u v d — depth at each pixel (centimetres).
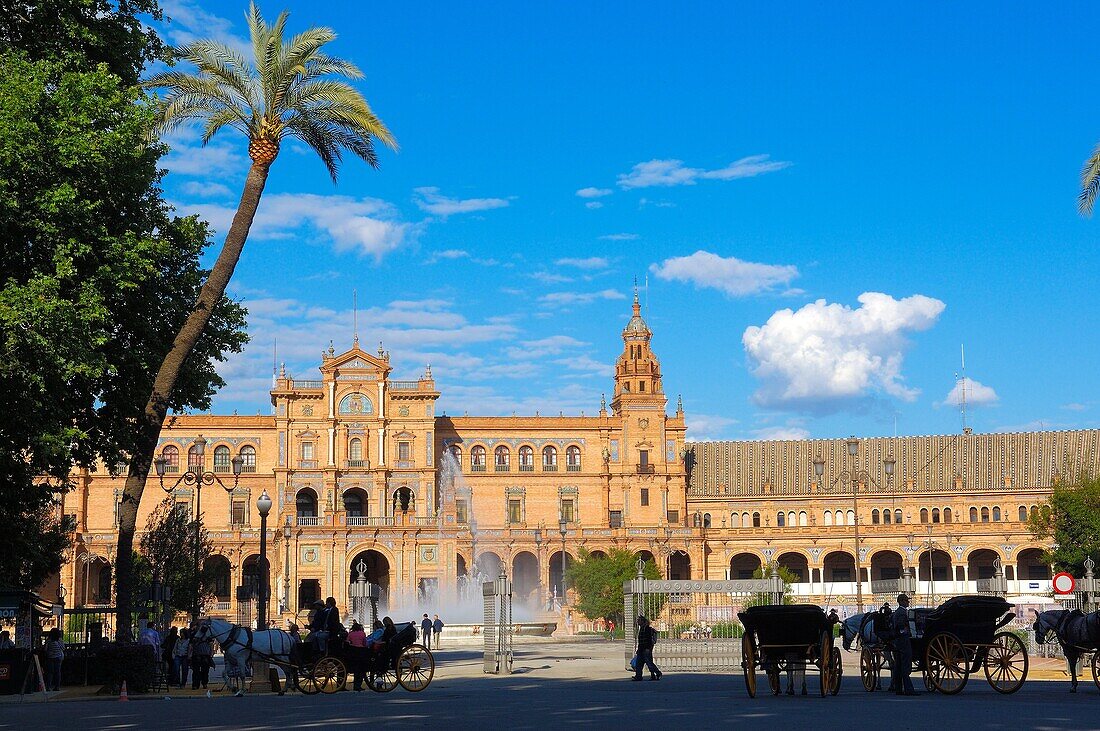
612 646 9225
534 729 2689
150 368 4891
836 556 16125
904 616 3747
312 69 5325
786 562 16312
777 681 3775
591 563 12875
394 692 4394
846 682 4588
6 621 5559
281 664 4456
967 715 2891
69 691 4859
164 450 15000
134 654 4734
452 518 14338
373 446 15088
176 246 5016
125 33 4972
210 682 5528
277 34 5209
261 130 5194
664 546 15325
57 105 4294
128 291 4741
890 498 16275
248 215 5100
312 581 14200
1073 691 3794
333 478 14912
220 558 14375
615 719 2920
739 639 6291
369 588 9650
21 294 4038
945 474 16338
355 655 4441
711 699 3631
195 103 5222
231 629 4512
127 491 4934
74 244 4253
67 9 4678
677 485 16125
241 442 15162
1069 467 15825
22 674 4753
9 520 4978
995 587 7156
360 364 15200
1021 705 3212
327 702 3834
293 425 14988
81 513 14375
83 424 4972
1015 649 3728
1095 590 5775
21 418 4134
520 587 15725
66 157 4219
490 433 15850
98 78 4438
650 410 16175
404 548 14212
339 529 14050
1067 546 12600
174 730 2811
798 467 16738
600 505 15900
